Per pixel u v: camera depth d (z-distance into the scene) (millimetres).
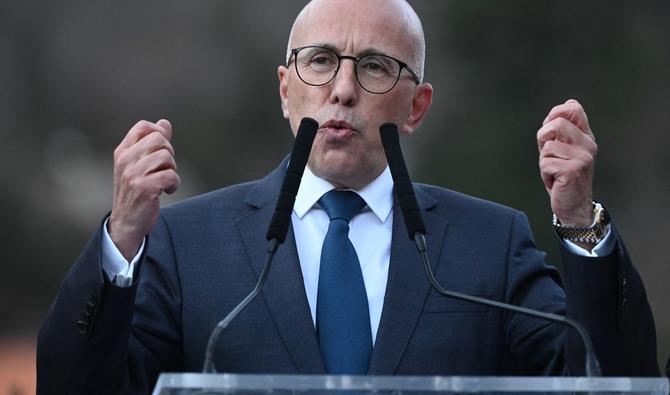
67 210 46844
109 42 47812
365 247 11070
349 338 10664
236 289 10859
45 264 46219
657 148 34406
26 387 38625
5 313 45312
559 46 35812
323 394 8008
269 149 44406
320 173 11148
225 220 11242
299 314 10664
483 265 11086
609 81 35188
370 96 10984
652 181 34094
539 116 35438
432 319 10758
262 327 10680
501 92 35906
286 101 11820
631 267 9797
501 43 36000
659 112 34781
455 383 8023
